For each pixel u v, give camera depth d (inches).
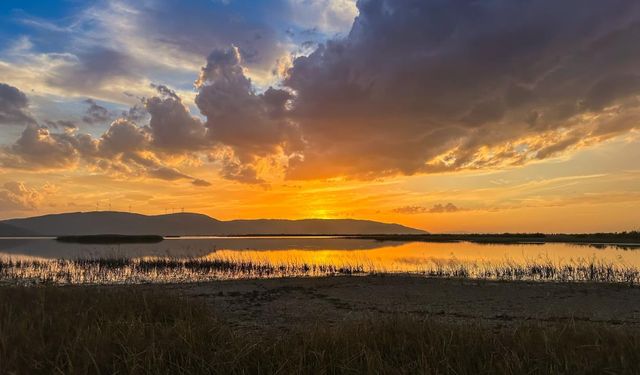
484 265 1467.8
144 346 302.0
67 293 565.6
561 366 278.2
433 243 4109.3
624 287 977.5
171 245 3841.0
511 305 754.8
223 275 1295.5
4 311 431.2
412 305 749.9
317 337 325.1
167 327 356.2
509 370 270.7
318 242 4950.8
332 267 1485.0
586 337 344.8
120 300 495.5
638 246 3107.8
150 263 1573.6
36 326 364.8
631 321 613.3
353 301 785.6
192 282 1077.8
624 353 298.0
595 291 914.1
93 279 1178.6
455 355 300.8
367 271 1393.9
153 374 266.2
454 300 802.2
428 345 312.7
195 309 485.1
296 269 1448.1
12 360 274.8
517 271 1306.6
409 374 276.8
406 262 1683.1
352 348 309.1
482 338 332.5
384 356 308.5
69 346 299.6
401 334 345.4
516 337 340.8
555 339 327.9
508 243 3853.3
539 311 695.1
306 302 772.6
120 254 2103.8
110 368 277.1
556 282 1069.1
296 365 274.8
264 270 1427.2
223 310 677.9
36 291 568.1
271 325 554.3
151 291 598.9
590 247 2974.9
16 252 2583.7
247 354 294.7
